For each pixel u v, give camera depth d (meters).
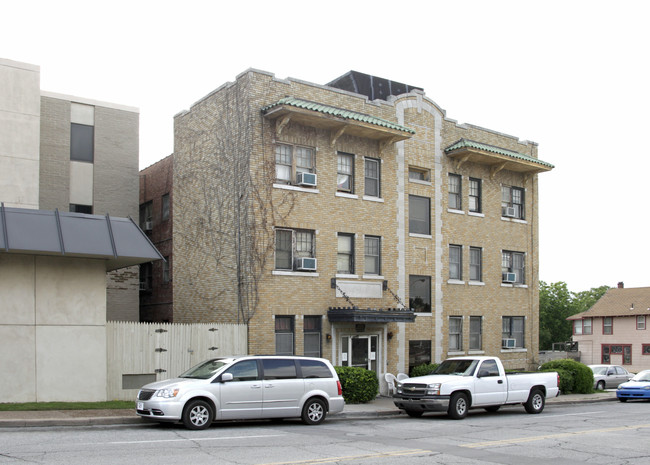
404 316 24.72
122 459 10.77
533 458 12.27
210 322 24.33
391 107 26.86
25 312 18.00
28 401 17.81
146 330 20.38
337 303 24.33
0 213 17.22
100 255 17.97
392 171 26.58
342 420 18.67
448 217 28.62
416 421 18.58
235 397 15.52
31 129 22.14
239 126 23.45
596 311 62.78
